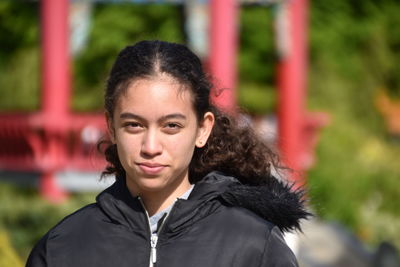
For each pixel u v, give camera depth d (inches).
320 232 654.5
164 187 195.2
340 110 1322.6
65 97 864.3
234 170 220.8
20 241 676.1
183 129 192.7
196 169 218.8
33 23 1375.5
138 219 199.8
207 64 816.3
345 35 1392.7
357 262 623.5
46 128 842.2
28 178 882.1
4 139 873.5
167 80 190.2
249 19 1342.3
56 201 792.3
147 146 189.5
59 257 200.8
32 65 1332.4
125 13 1298.0
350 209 1164.5
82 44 878.4
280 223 210.5
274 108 1359.5
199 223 198.7
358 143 1282.0
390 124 1514.5
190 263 193.6
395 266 617.0
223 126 219.9
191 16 815.1
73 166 852.0
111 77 196.7
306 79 1333.7
